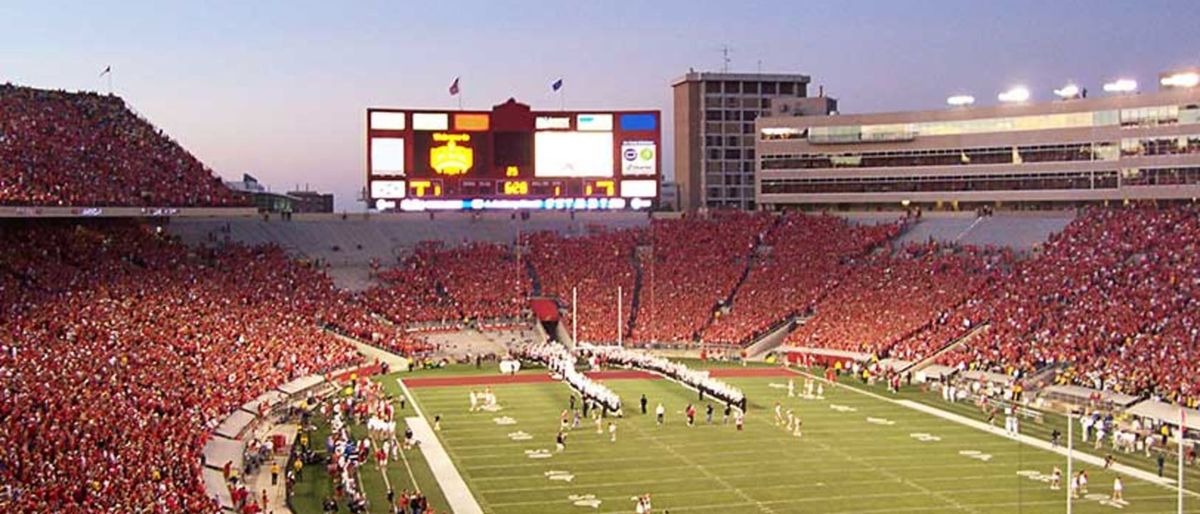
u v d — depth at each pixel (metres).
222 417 50.97
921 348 73.38
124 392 47.47
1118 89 90.44
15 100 74.56
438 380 69.94
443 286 88.81
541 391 65.69
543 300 89.19
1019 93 96.06
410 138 87.19
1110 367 61.31
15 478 34.75
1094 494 41.69
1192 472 45.41
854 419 56.78
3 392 42.19
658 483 43.44
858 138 104.12
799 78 150.88
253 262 83.06
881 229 94.94
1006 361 67.06
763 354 82.00
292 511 39.50
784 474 44.81
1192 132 87.38
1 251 64.56
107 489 34.81
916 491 42.06
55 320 56.16
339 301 81.75
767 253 95.44
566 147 89.56
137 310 62.69
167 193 72.69
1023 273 79.12
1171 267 72.38
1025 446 50.22
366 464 46.75
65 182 66.50
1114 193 91.31
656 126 90.19
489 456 48.19
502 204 88.94
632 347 84.25
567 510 39.66
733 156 150.50
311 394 61.72
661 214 104.75
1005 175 96.94
